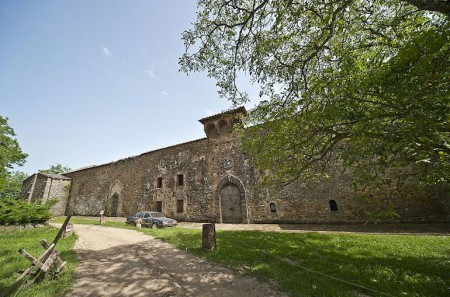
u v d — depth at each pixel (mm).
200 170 19094
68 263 6461
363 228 11305
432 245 7020
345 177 13523
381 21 4949
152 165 22469
